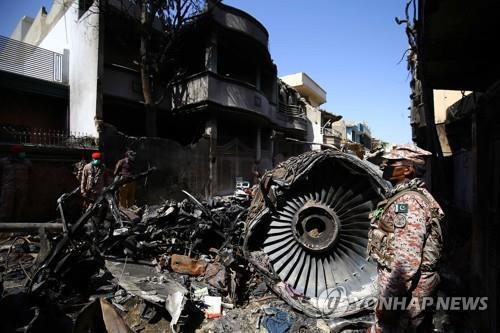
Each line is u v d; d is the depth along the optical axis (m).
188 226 5.91
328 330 3.18
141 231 5.51
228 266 4.09
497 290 2.67
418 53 5.39
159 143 10.24
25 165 7.13
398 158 2.25
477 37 4.30
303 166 4.03
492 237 2.85
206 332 3.12
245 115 14.29
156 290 3.59
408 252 1.98
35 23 15.55
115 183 4.08
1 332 2.42
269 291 4.03
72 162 8.61
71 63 11.46
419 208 2.03
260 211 4.20
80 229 3.91
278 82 21.69
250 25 14.59
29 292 2.89
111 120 12.41
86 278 3.88
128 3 11.70
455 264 4.65
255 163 16.22
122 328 2.29
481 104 3.07
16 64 10.53
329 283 3.89
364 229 4.03
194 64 14.74
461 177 7.69
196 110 12.68
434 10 3.67
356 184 4.09
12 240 5.79
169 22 11.64
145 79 11.35
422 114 11.81
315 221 4.16
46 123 11.29
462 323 3.12
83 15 11.09
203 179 12.21
